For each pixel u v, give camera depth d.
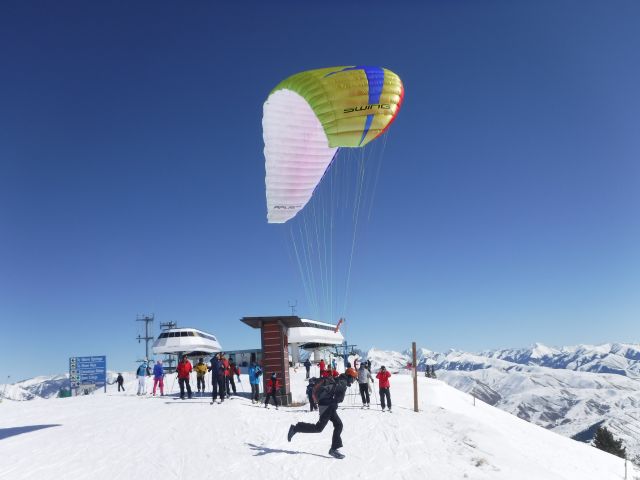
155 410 20.38
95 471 11.92
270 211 18.81
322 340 70.94
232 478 11.67
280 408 23.03
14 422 18.36
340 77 16.23
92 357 52.78
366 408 24.28
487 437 18.80
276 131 17.53
